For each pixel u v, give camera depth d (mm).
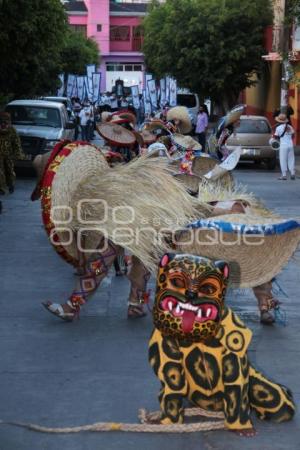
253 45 33375
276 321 7203
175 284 4285
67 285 8633
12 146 15945
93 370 5910
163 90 47219
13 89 23750
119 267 8922
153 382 5656
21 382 5652
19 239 11406
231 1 33406
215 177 7344
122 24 77625
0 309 7633
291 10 22688
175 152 9461
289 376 5816
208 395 4617
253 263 5473
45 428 4793
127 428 4746
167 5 43594
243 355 4543
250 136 23406
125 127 10828
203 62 34219
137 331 6945
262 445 4582
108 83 78250
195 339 4324
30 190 16953
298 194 17328
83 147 6930
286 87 24000
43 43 20859
